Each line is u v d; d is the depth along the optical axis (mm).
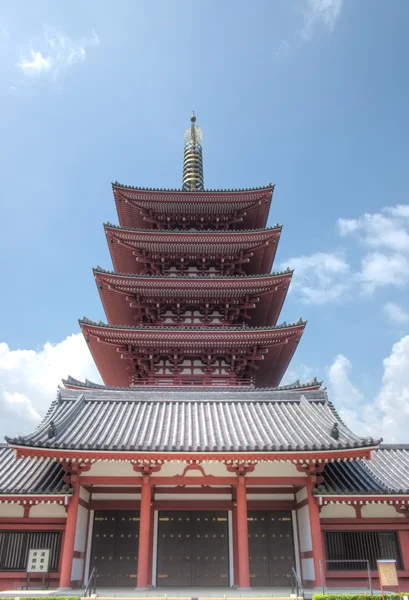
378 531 16984
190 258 31484
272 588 16312
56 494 15992
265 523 17766
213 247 30891
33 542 16609
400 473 18672
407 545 16750
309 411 20281
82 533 16938
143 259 31188
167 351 27234
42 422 19312
